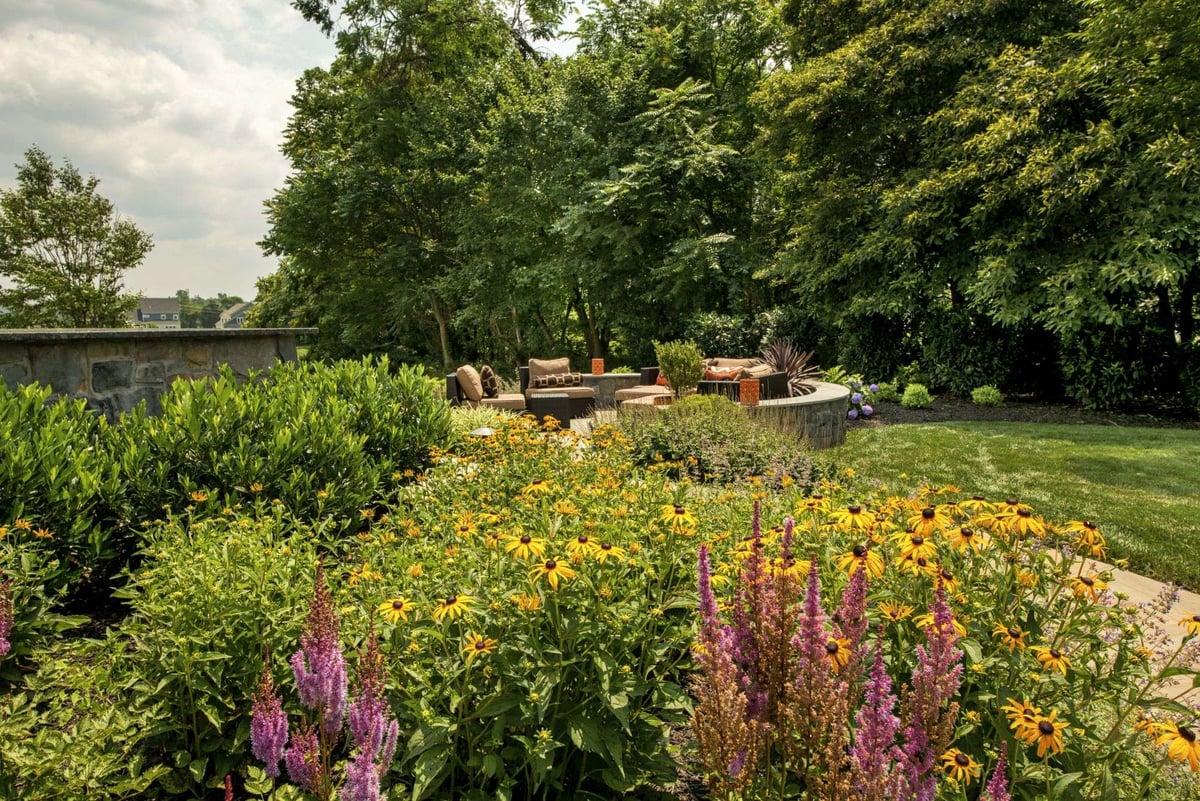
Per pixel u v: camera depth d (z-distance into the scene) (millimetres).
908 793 1371
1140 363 10742
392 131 18953
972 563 2318
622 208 16891
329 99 21328
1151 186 9672
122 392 5055
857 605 1555
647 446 6141
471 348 23000
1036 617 2117
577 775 1999
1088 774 1808
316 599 1448
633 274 18125
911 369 13414
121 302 19734
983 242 11422
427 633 1854
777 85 14070
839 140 14258
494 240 18234
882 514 2402
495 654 1824
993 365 12344
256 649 2084
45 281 18359
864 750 1338
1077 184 9898
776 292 17719
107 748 1853
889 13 13406
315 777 1413
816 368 13414
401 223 20703
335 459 3783
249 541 2416
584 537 1903
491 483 3574
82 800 1648
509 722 1830
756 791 1590
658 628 2166
